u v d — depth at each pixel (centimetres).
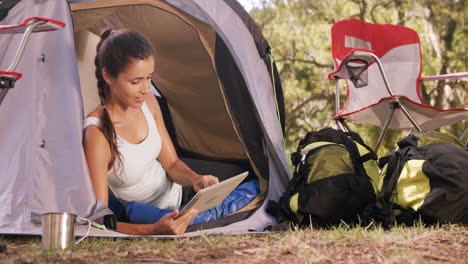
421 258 195
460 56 1140
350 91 423
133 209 267
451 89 1139
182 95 386
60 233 206
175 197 297
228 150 387
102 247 216
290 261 191
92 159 253
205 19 324
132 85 258
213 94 373
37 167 249
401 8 1183
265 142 335
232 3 334
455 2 1157
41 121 252
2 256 199
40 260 188
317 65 1252
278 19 1285
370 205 287
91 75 347
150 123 282
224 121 378
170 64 371
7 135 257
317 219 292
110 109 269
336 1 1237
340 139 320
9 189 252
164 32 353
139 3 316
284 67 1275
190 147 403
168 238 245
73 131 249
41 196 246
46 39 258
